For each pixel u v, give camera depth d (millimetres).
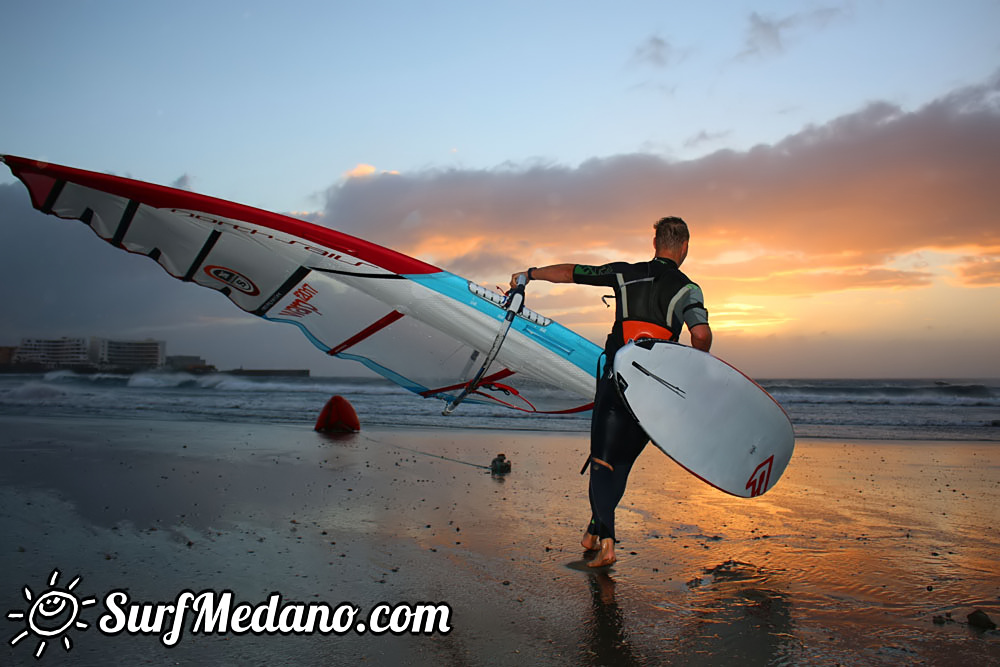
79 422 10328
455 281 3564
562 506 4328
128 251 3553
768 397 3047
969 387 31125
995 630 2160
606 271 3121
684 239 3088
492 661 1889
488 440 9109
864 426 14188
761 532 3664
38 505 4012
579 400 3955
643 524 3848
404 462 6438
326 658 1913
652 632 2121
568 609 2338
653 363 2840
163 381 31312
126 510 3938
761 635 2102
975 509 4414
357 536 3412
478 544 3291
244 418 12070
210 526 3568
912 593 2566
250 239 3469
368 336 3971
